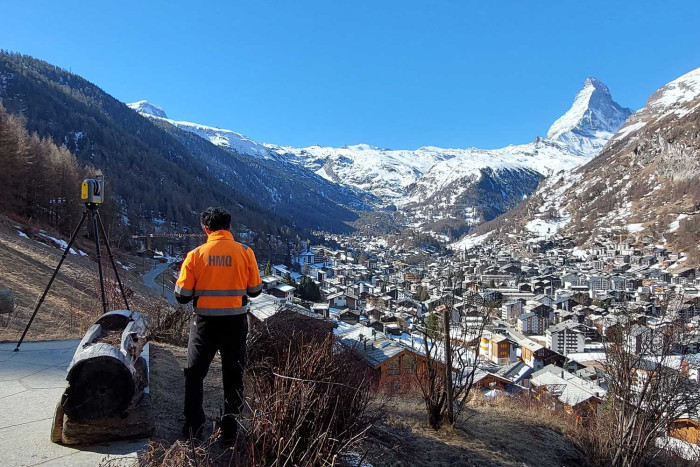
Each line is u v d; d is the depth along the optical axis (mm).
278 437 2600
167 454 2504
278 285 48594
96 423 2916
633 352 6340
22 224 29578
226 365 3213
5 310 5758
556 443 6852
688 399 6047
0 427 3123
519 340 35062
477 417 7355
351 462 3490
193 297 3156
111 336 3480
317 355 3293
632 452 6133
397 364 9586
